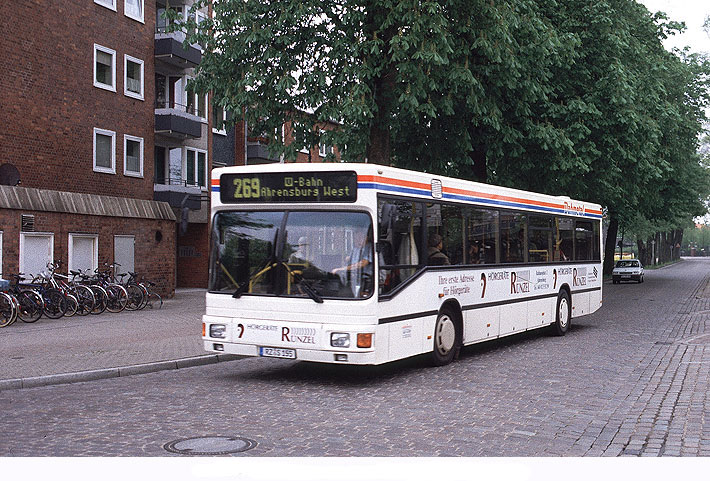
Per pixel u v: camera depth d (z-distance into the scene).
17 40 23.14
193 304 24.61
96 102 26.53
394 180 10.31
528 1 20.05
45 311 19.05
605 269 52.03
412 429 7.38
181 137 31.80
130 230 25.59
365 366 11.74
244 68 18.78
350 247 9.80
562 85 22.83
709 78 35.72
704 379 10.38
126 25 28.16
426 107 18.19
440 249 11.56
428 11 17.00
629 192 26.64
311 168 10.02
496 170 24.19
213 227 10.65
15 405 8.60
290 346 9.94
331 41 18.31
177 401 8.86
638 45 24.06
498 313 13.41
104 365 11.21
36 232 21.48
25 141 23.45
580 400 8.89
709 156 54.00
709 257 155.75
